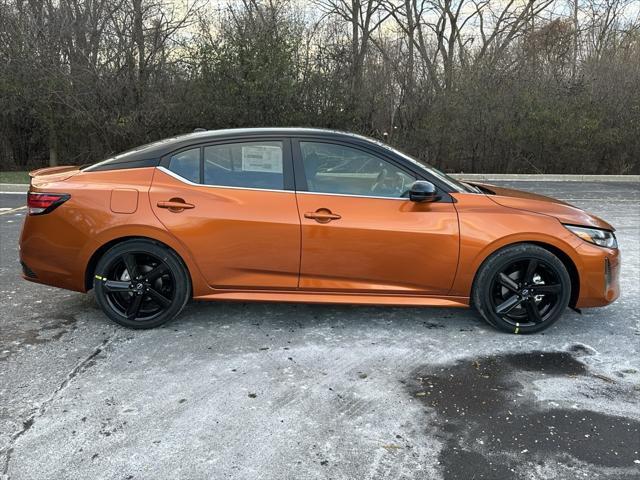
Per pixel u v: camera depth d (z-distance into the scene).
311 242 3.85
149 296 4.00
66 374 3.34
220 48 16.33
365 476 2.44
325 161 3.96
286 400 3.07
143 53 16.77
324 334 4.03
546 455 2.60
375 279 3.94
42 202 3.92
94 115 16.55
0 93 16.09
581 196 13.16
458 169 19.42
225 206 3.86
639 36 21.69
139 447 2.62
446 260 3.90
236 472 2.45
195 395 3.11
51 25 16.36
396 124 19.77
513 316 4.10
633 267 6.16
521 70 19.52
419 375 3.41
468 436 2.75
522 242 3.94
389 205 3.91
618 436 2.76
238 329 4.09
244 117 16.59
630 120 18.92
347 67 18.48
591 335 4.11
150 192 3.88
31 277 4.06
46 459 2.52
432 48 23.25
